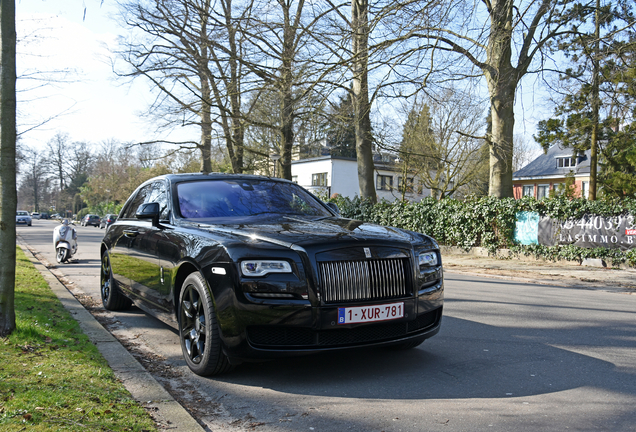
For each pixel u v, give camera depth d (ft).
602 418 10.07
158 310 15.80
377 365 13.74
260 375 12.86
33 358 12.49
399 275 12.62
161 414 9.77
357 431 9.47
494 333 17.94
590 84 48.98
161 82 59.93
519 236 53.21
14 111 14.42
